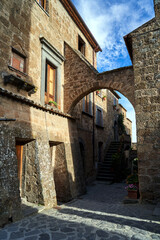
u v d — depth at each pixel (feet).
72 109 29.55
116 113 63.93
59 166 25.40
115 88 25.40
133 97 23.81
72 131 29.50
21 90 19.72
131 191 21.48
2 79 17.29
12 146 15.87
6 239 10.98
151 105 20.07
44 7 27.17
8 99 16.89
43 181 18.52
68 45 30.53
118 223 13.89
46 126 22.63
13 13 19.69
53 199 19.35
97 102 46.16
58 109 26.30
